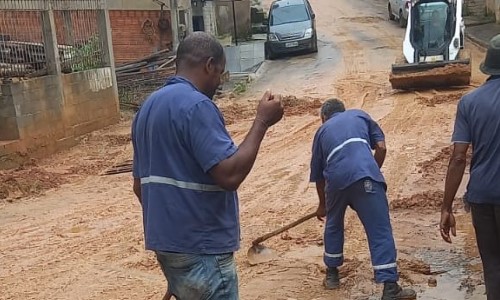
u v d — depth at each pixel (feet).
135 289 19.56
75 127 47.19
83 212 29.07
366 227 16.56
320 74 71.87
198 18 96.07
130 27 77.05
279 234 22.63
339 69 73.46
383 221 16.44
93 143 46.65
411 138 39.55
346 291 17.93
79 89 48.01
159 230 9.93
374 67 72.38
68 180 36.04
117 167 38.73
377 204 16.38
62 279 20.83
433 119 44.88
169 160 9.80
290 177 33.09
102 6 52.54
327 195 17.35
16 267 22.22
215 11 102.01
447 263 19.26
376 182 16.43
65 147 45.16
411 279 18.13
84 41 51.37
